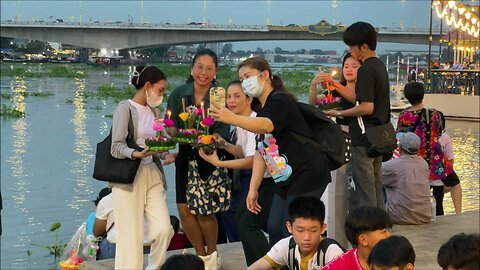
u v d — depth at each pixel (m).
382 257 3.85
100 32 94.38
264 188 5.80
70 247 7.70
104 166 5.93
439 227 7.98
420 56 89.94
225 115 5.26
